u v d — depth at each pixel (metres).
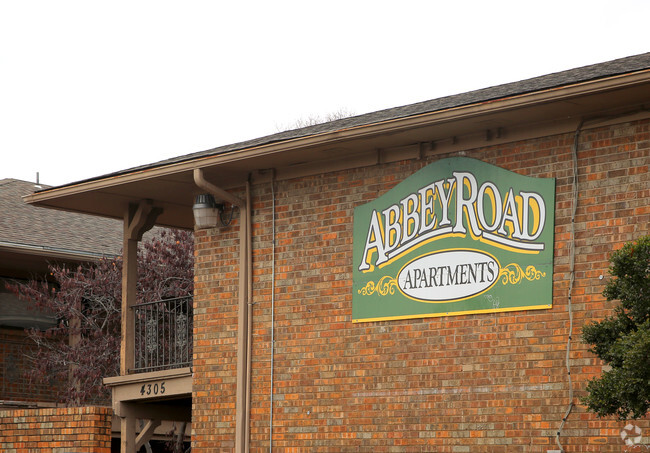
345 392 12.77
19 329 20.39
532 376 11.29
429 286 12.21
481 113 10.99
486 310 11.71
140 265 20.59
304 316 13.29
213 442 13.99
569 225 11.23
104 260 20.23
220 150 14.74
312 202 13.42
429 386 12.06
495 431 11.47
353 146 12.59
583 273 11.07
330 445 12.78
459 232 12.05
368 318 12.68
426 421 12.02
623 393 8.70
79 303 20.00
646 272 8.88
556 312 11.20
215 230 14.46
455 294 11.98
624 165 10.91
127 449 15.54
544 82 12.21
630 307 8.96
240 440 13.52
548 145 11.49
